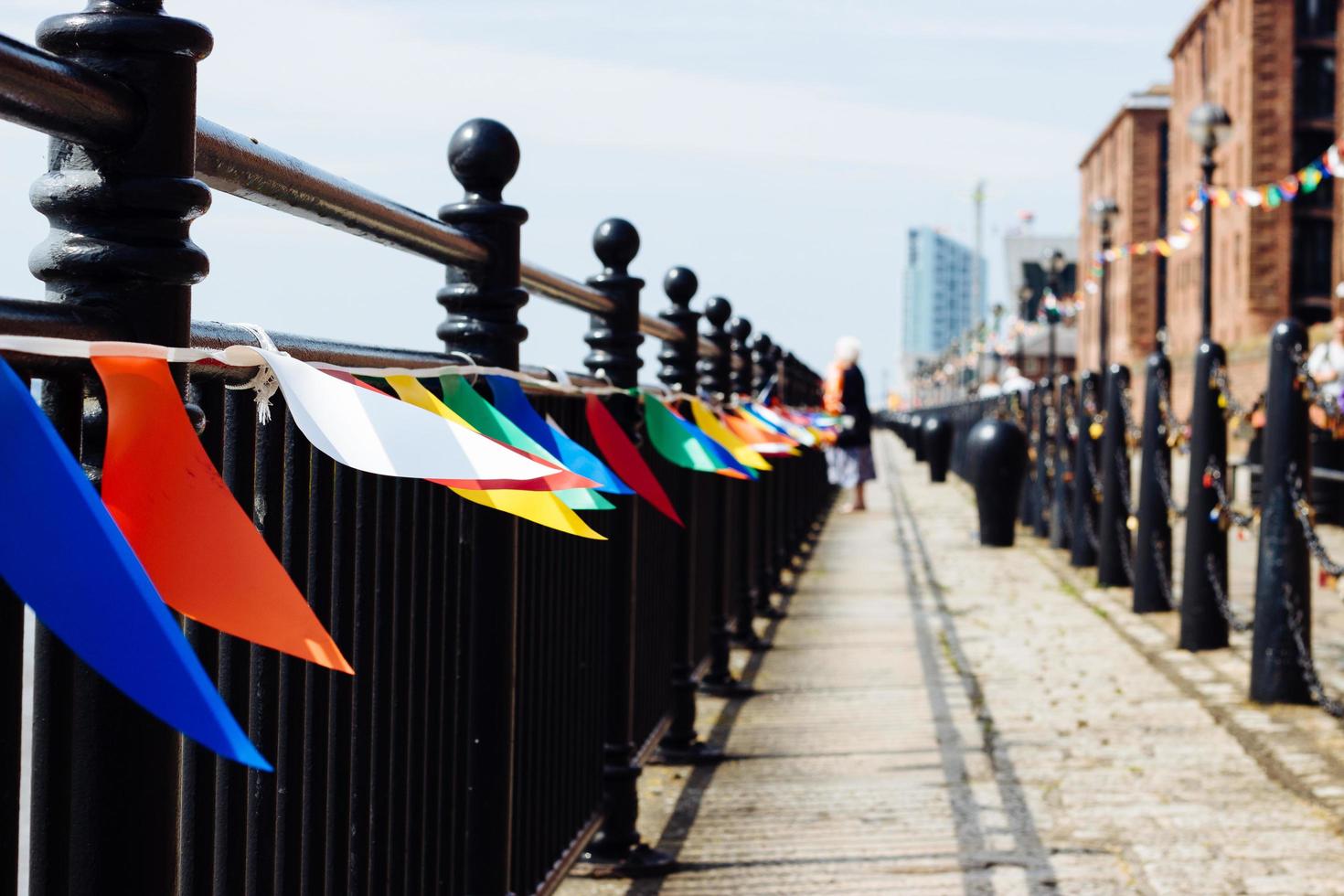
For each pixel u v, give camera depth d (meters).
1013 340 42.38
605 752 4.00
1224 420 7.21
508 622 2.66
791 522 11.94
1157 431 8.70
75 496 0.93
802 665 7.27
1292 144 58.31
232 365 1.37
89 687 1.18
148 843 1.21
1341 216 51.16
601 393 3.56
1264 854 4.01
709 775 5.03
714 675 6.53
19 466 0.92
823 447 15.35
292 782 1.75
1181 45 70.00
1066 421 13.20
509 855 2.70
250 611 1.08
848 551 13.37
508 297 2.49
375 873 2.08
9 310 1.06
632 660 4.04
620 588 4.01
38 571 0.90
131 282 1.18
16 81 1.02
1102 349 12.09
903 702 6.28
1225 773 4.93
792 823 4.41
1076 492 11.61
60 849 1.19
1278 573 5.92
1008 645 7.79
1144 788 4.76
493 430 2.02
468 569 2.62
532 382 2.61
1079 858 4.02
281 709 1.74
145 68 1.18
